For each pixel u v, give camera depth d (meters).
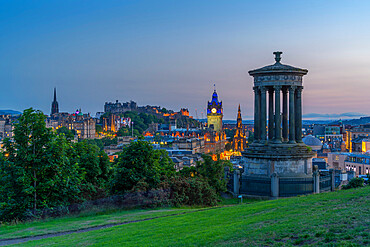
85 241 32.69
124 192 59.53
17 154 53.34
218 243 26.48
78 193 58.59
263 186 59.31
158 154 65.88
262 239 25.97
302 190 57.81
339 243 22.92
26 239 38.19
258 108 66.56
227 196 66.31
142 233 33.44
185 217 39.91
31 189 50.66
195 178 64.81
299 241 24.44
